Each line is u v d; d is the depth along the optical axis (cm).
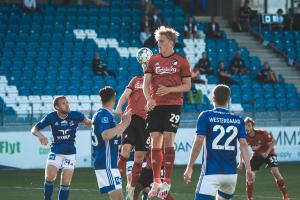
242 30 8206
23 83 6506
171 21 7856
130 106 3166
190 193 4091
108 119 2767
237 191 4203
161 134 2783
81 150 5759
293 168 5816
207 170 2422
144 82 2775
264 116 6391
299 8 8675
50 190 3216
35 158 5669
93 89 6575
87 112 5891
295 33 8238
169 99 2762
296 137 6475
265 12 8656
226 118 2444
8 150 5591
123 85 6750
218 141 2420
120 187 2780
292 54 7975
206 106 6556
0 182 4656
